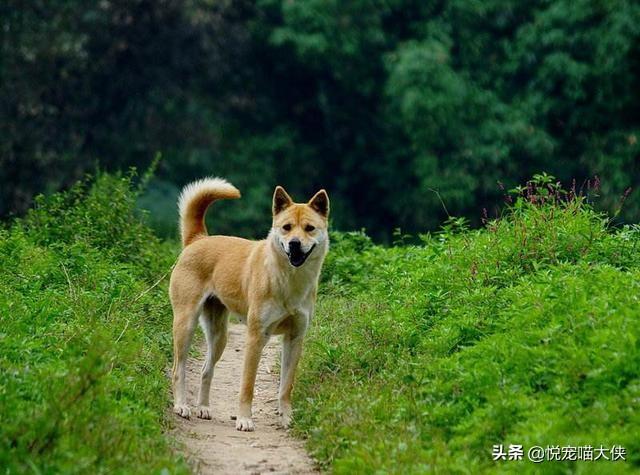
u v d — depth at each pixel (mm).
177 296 10734
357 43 31797
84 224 16766
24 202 31250
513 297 10352
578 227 11977
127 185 18453
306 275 10047
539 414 7781
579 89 30344
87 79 31969
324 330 12586
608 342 8367
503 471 7242
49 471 6922
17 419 7508
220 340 10789
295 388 10758
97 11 31297
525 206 13562
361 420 8805
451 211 31391
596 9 30172
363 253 17719
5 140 30828
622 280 9797
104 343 9414
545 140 30375
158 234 25812
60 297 11805
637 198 29750
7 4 30766
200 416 10422
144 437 8234
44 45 31172
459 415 8453
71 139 32031
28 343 9375
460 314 10500
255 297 10086
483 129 30594
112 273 13688
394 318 11375
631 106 30828
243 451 9070
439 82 30281
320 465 8562
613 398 7770
